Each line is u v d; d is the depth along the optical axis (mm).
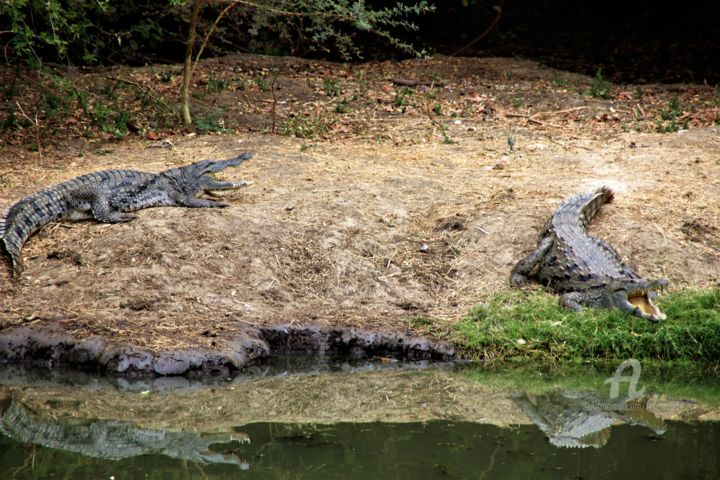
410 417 8352
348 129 17594
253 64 23016
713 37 31266
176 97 19219
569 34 31984
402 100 19844
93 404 8625
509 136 16922
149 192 12680
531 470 6957
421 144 16516
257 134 17062
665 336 10023
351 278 11281
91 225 12195
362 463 7145
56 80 16625
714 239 12039
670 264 11453
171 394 8930
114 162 15094
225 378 9367
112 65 23375
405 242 12047
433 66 24516
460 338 10195
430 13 31562
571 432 7938
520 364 9922
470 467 7070
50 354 9539
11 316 10000
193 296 10602
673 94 21531
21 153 15445
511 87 21688
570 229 11570
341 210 12641
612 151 15664
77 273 10938
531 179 14094
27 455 7371
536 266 11414
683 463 7117
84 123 17406
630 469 7008
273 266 11344
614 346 10055
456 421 8250
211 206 12789
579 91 21562
